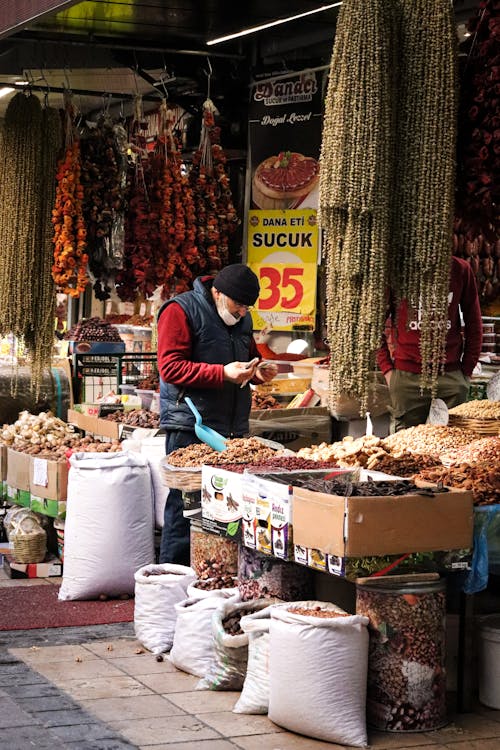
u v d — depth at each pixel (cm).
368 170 404
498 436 601
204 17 702
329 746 422
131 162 726
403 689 437
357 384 415
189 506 552
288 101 817
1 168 711
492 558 464
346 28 410
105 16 701
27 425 815
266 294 840
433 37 411
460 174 427
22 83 927
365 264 409
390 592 437
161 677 505
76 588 644
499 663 464
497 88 411
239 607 494
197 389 601
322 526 440
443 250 410
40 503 729
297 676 427
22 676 501
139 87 915
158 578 548
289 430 742
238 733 434
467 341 679
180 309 603
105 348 1006
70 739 421
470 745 424
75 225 699
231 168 859
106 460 651
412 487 455
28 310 713
